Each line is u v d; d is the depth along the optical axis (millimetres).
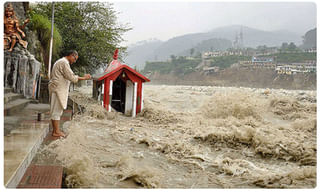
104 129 6277
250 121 7391
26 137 3883
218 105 8734
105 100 8781
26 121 5242
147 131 6340
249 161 4414
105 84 8766
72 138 4547
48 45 10664
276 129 6391
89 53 14844
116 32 15922
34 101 7145
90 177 3012
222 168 3850
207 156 4562
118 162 3730
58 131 4750
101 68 16625
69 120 6695
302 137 5898
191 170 3789
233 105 8391
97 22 15336
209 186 3221
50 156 3512
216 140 5418
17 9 8328
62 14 13719
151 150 4762
